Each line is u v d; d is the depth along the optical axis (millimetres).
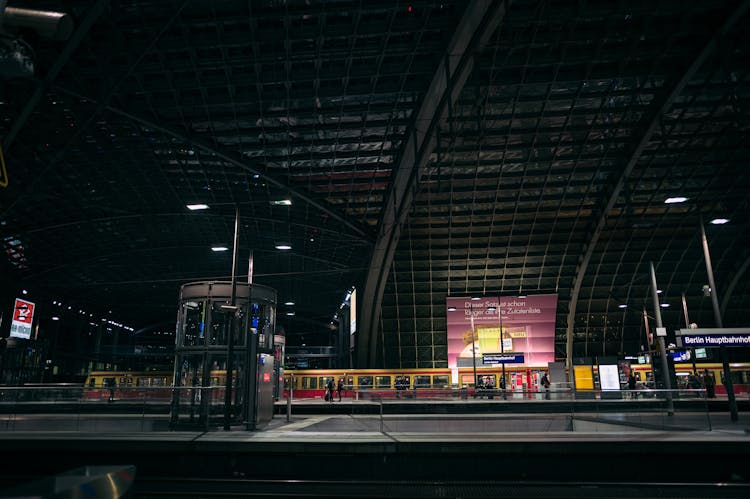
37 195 38969
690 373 46969
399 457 13406
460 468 13305
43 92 27375
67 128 32312
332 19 25500
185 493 11039
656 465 13180
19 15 3629
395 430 16500
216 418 19359
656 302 27297
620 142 37719
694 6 26250
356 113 31969
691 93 33219
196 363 20203
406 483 12133
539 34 27547
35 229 46406
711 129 37094
